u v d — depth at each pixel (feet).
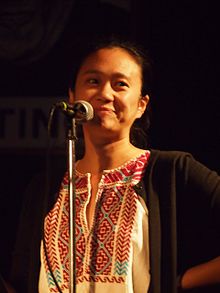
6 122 32.94
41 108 32.78
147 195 17.87
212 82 31.17
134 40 31.71
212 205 17.63
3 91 33.04
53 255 17.84
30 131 32.83
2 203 32.63
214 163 30.83
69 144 17.10
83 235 17.66
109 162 18.51
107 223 17.53
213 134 30.96
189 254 18.03
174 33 31.53
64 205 18.42
